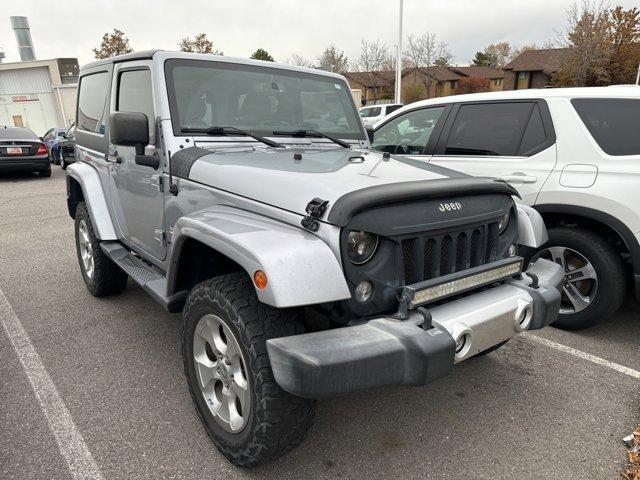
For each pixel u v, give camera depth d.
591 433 2.62
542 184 3.77
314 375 1.73
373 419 2.72
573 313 3.77
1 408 2.78
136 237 3.54
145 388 2.98
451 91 51.50
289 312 2.08
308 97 3.53
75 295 4.54
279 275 1.80
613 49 29.78
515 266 2.48
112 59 3.65
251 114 3.23
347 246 1.92
